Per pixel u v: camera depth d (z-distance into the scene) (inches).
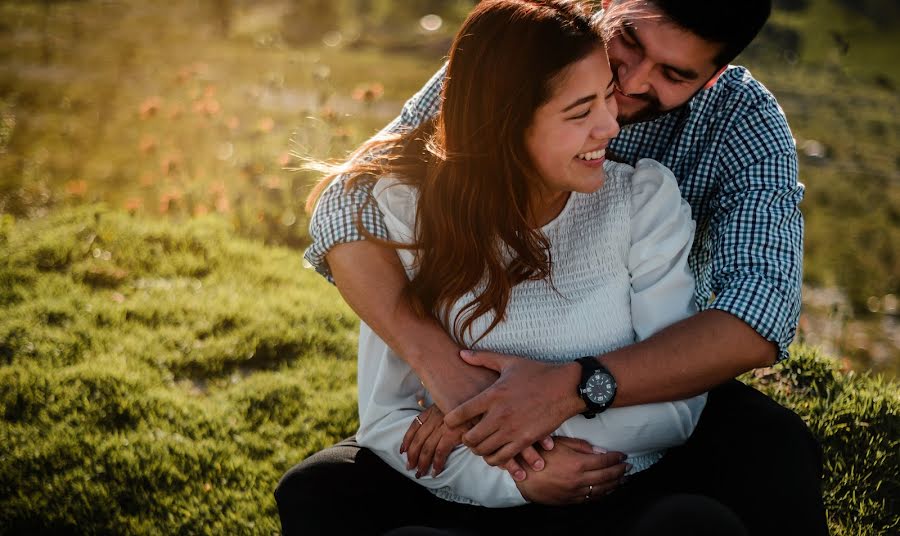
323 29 1994.3
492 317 78.6
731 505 69.4
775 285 77.7
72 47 1041.5
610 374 72.2
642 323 79.0
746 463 70.7
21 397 134.9
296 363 155.0
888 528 98.0
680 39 78.7
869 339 364.2
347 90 922.1
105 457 119.7
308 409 137.5
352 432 131.1
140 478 116.0
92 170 394.0
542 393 72.0
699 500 63.8
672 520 63.0
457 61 75.8
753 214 83.6
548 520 73.4
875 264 504.1
